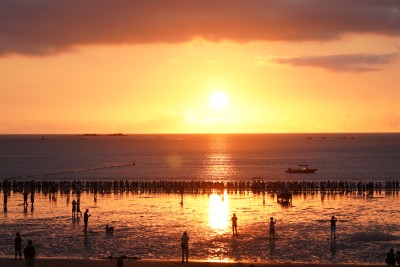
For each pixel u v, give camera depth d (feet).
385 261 128.67
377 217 206.90
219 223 192.65
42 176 477.36
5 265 121.29
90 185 342.03
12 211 225.76
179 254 142.72
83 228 181.88
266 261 134.31
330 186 322.14
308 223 191.83
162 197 288.71
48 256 139.85
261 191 318.24
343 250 147.84
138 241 159.53
